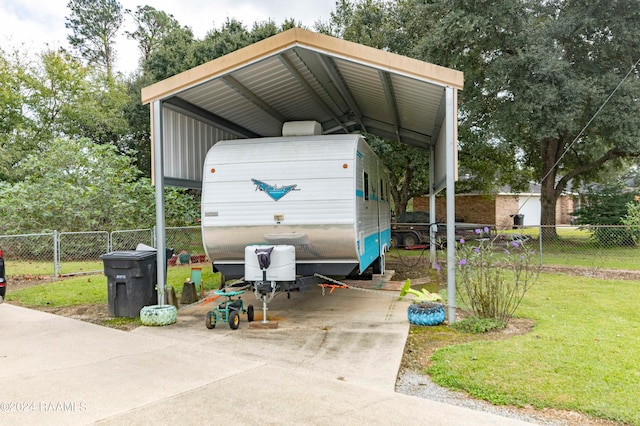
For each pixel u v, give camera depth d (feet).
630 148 45.27
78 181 42.50
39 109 74.69
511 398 11.44
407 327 18.80
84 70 78.33
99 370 13.53
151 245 38.91
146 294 21.49
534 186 98.22
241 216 19.90
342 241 19.54
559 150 55.31
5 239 40.01
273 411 10.71
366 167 23.00
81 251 40.68
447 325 18.92
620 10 42.91
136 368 13.74
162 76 68.33
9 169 64.28
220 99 24.11
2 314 21.47
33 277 32.78
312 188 19.51
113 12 113.91
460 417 10.46
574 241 54.75
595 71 45.44
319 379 12.82
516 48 43.75
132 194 43.39
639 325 18.08
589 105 44.39
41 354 15.16
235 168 20.10
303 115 31.50
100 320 20.67
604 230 50.78
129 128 74.23
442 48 45.65
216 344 16.65
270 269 18.75
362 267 21.31
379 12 60.23
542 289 26.32
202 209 20.27
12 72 73.67
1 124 72.08
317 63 22.79
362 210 21.25
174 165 23.17
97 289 27.84
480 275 19.21
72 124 76.54
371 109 30.94
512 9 42.11
